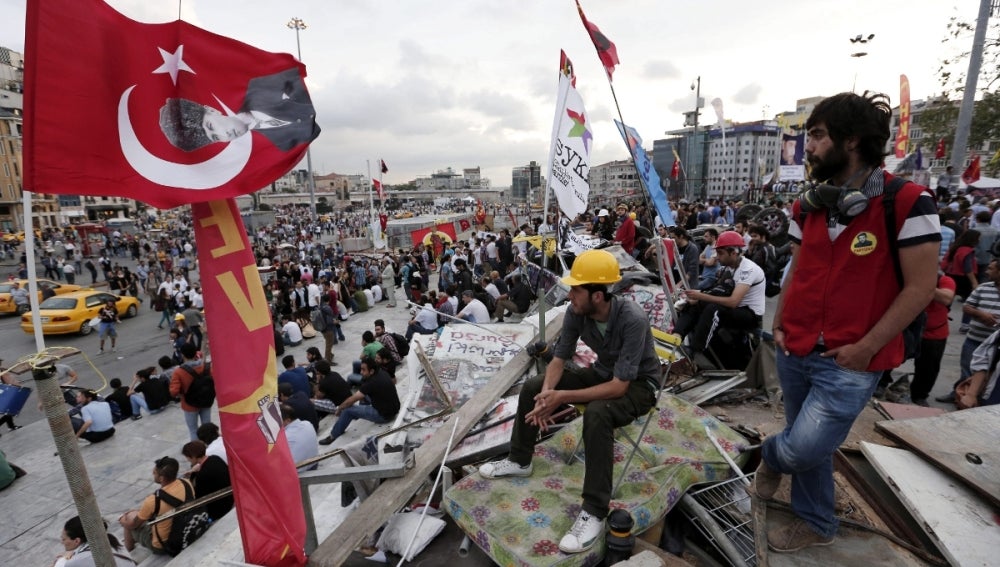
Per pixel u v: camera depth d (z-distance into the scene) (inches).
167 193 79.3
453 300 537.0
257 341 100.3
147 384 398.9
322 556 100.7
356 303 726.5
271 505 98.1
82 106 72.3
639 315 111.2
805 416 85.3
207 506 219.5
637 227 464.1
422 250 1063.0
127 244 1712.6
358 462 153.7
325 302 515.2
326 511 158.6
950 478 108.7
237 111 88.1
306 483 112.1
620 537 98.7
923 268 71.3
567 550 97.9
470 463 138.5
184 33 83.0
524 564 97.7
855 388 79.6
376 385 297.3
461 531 126.2
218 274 94.5
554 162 183.9
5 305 836.6
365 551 123.1
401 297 813.2
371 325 657.0
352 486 154.9
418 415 180.4
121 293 887.1
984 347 158.1
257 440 97.3
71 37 71.2
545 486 119.8
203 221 93.0
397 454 165.0
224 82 87.4
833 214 79.7
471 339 220.1
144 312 869.2
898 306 72.9
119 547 197.5
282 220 2775.6
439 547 121.4
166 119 80.8
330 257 1285.7
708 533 116.7
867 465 121.8
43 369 73.3
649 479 118.0
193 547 177.9
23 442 375.2
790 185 839.1
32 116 68.5
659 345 207.2
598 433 104.3
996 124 819.4
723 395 182.5
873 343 75.3
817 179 83.4
